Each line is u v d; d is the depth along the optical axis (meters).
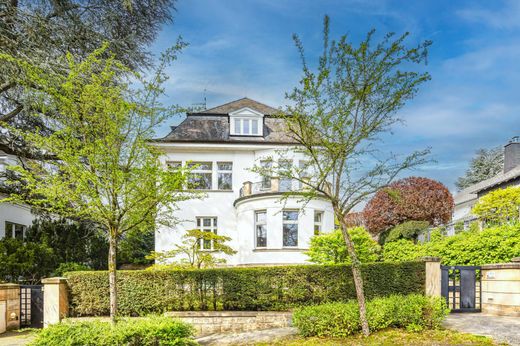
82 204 7.83
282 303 9.75
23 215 19.31
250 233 18.00
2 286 10.04
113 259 7.95
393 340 7.34
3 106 13.29
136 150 7.97
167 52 8.50
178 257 19.11
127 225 8.41
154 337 7.25
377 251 16.78
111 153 7.63
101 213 7.68
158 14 13.99
